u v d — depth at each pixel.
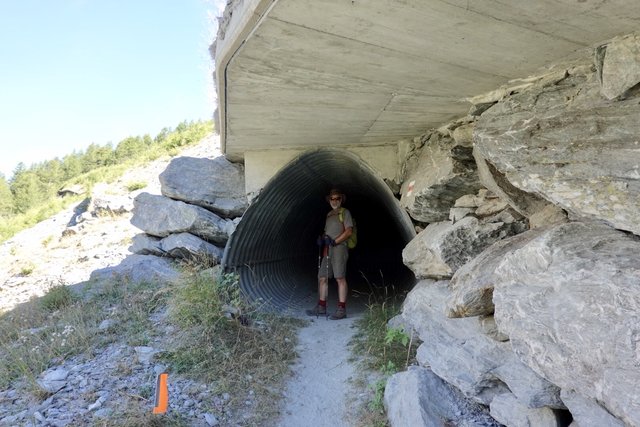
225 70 3.76
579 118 3.21
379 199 9.09
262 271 8.77
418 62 3.46
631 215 2.76
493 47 3.12
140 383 4.42
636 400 2.05
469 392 3.58
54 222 16.97
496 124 4.00
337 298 9.39
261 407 4.29
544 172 3.45
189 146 20.98
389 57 3.34
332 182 9.62
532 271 2.97
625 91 2.84
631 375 2.11
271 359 5.27
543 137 3.48
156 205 9.55
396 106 4.85
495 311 3.09
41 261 13.12
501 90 4.13
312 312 7.68
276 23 2.77
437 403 3.67
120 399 4.11
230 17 3.25
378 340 5.53
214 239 9.37
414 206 5.83
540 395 2.95
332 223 7.58
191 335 5.27
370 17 2.66
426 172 5.94
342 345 5.95
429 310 4.86
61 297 7.36
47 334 5.83
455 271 4.61
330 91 4.29
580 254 2.72
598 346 2.29
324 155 7.82
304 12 2.61
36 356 5.11
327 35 2.95
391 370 4.71
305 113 5.18
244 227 7.55
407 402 3.69
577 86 3.36
